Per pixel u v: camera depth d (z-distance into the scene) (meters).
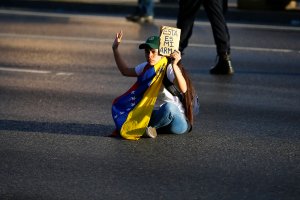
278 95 12.55
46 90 12.62
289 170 8.69
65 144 9.55
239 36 17.89
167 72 9.64
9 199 7.69
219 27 13.84
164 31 9.36
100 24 19.23
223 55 13.96
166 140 9.72
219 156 9.15
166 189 8.01
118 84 13.17
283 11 20.59
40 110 11.29
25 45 16.56
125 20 19.84
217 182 8.23
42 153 9.19
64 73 13.97
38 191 7.92
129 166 8.73
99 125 10.48
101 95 12.34
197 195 7.84
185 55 15.77
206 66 14.81
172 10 20.56
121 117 9.70
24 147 9.42
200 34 18.06
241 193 7.91
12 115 10.98
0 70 14.16
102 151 9.27
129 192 7.91
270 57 15.73
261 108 11.63
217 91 12.75
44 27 18.73
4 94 12.30
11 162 8.84
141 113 9.66
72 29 18.50
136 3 21.61
